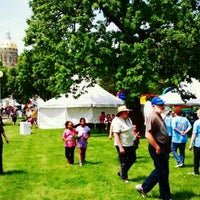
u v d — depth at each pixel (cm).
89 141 2305
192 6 2925
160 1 2562
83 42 2533
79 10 2728
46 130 3297
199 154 1150
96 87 3575
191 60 2766
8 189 1030
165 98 3089
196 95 3139
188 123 1309
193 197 899
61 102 3488
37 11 2889
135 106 2745
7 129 3459
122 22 2645
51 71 2988
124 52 2481
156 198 891
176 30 2564
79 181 1112
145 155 1622
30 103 5675
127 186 1021
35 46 3070
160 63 2777
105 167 1337
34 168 1352
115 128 1018
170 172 1217
